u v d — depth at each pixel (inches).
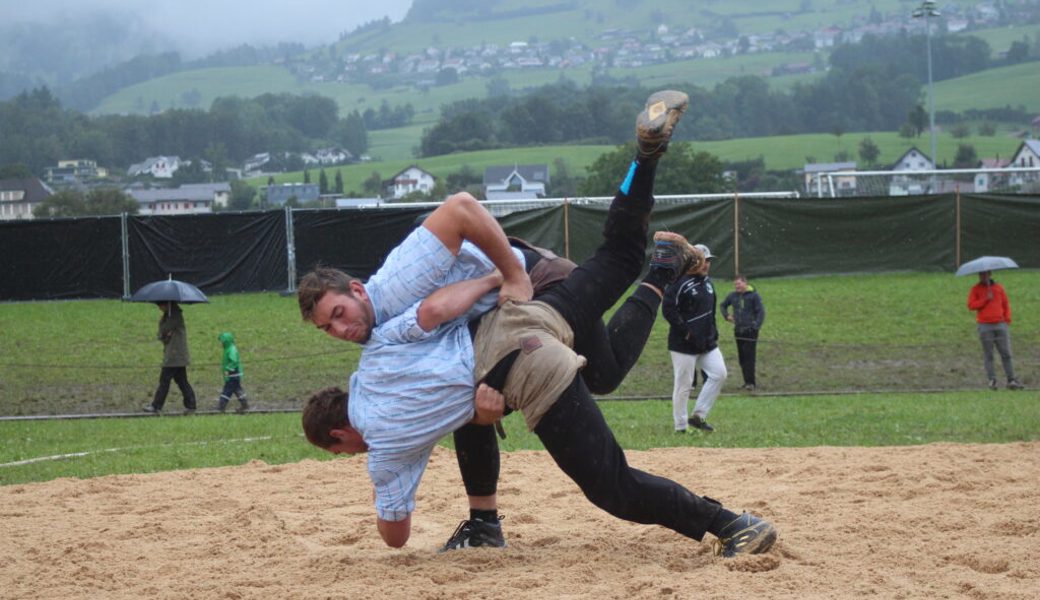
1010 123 5590.6
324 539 253.4
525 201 1103.6
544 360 186.5
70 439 498.3
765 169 3949.3
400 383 193.0
